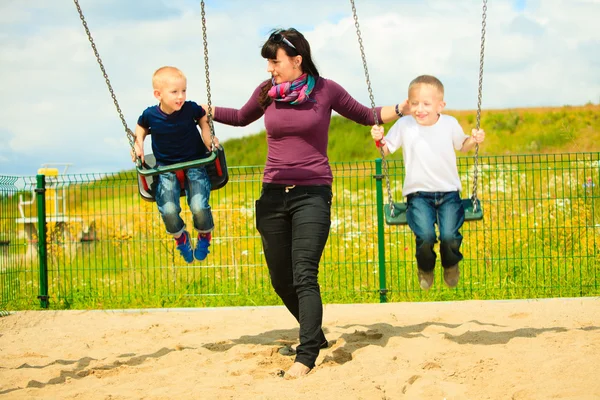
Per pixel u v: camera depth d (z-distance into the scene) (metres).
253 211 9.41
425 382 4.41
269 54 4.61
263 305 8.02
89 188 8.73
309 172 4.62
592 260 8.56
